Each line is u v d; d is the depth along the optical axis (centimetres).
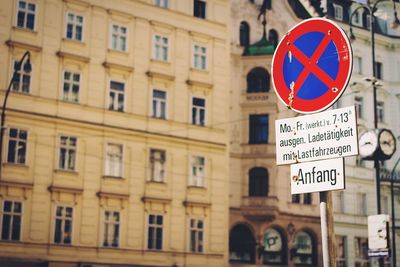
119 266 3494
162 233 3672
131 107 3669
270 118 4222
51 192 3353
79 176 3453
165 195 3712
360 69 5034
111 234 3506
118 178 3562
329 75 686
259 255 4116
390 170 4978
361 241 4741
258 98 4250
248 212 4138
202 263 3788
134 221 3588
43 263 3275
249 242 4141
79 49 3550
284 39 731
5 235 3206
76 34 3556
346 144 668
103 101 3581
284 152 714
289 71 721
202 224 3828
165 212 3697
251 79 4328
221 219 3912
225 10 4141
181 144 3816
